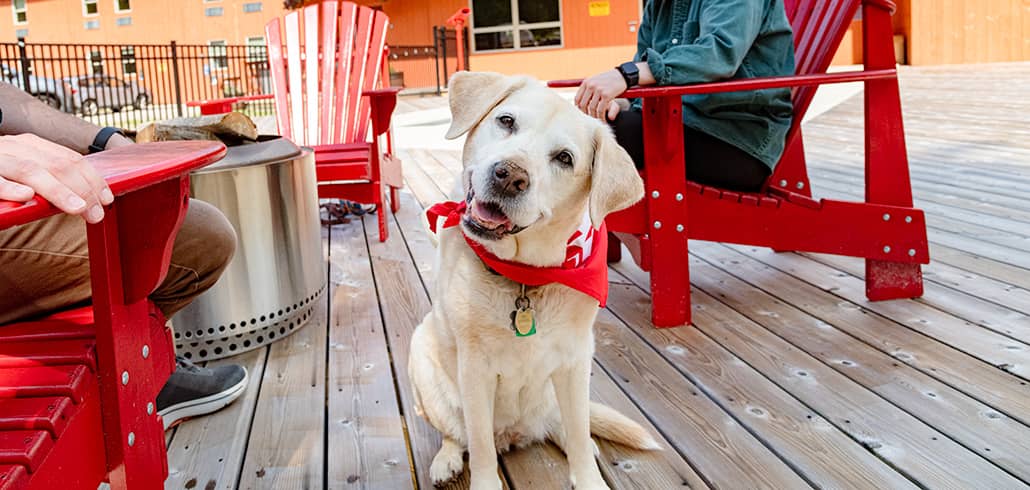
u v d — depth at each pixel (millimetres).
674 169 2395
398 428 1852
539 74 16328
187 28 17906
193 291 1501
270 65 4496
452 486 1602
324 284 2787
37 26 18688
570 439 1545
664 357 2246
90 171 722
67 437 856
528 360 1495
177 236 1396
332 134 4371
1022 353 2127
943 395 1910
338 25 4469
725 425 1813
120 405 951
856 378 2037
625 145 2547
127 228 949
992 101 7664
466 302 1460
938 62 12562
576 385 1523
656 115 2350
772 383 2033
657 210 2416
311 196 2635
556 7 15992
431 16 16531
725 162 2566
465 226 1426
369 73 4363
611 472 1623
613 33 15945
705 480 1584
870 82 2523
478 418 1494
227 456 1711
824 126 7355
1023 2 11828
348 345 2414
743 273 3102
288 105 4453
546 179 1439
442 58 16578
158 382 1146
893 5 2477
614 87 2230
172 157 914
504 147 1427
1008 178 4574
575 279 1411
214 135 2432
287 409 1958
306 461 1695
